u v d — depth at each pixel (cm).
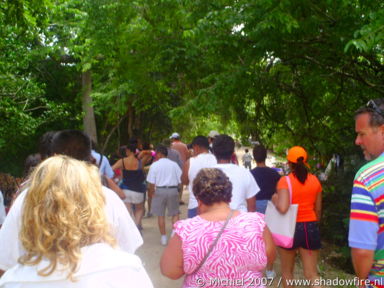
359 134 225
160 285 533
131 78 990
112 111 1850
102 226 159
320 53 688
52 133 321
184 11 756
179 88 1095
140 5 883
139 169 745
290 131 955
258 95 813
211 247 239
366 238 197
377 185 199
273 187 538
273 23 544
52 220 149
